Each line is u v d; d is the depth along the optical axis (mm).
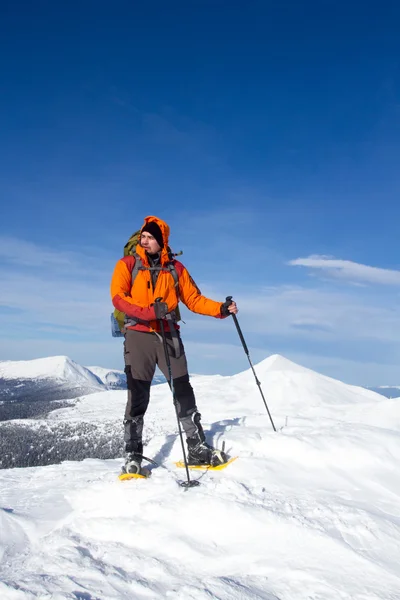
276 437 4254
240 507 3084
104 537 3117
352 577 2504
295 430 4730
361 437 4246
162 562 2766
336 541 2758
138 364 4051
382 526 2945
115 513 3359
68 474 4715
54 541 3086
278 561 2678
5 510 3633
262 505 3191
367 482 3662
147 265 4176
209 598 2307
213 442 4336
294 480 3699
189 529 3012
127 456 3852
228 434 4496
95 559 2830
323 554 2689
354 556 2646
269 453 4090
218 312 4422
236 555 2773
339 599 2334
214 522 3016
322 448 4047
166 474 3770
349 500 3383
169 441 4738
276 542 2820
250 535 2900
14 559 2961
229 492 3357
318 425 5148
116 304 4008
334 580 2480
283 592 2424
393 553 2721
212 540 2916
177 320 4289
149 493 3395
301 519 2979
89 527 3199
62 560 2754
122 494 3463
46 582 2488
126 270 4125
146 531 3045
